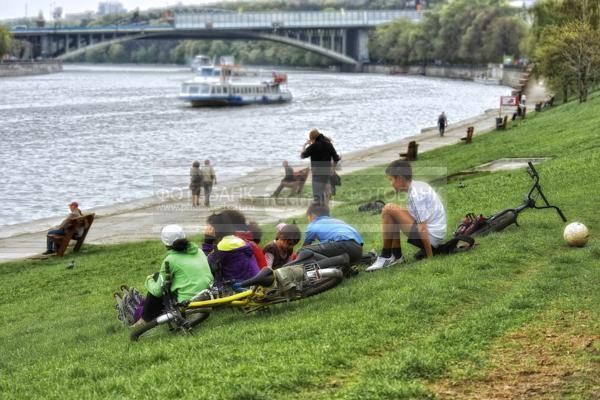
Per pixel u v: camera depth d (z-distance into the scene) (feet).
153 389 48.01
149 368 54.13
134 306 72.69
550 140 235.20
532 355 50.08
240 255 70.03
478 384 46.60
